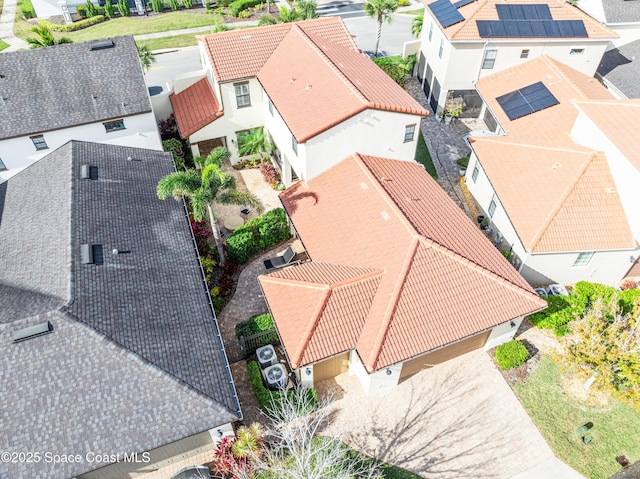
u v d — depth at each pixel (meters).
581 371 21.77
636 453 21.53
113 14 60.31
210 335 20.86
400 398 23.19
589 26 38.06
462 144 39.12
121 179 26.80
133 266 22.05
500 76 38.44
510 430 22.14
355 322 21.98
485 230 31.61
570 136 31.50
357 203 26.56
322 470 18.12
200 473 19.48
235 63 32.50
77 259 20.84
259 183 34.44
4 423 17.02
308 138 26.17
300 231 27.12
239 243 28.03
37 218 24.31
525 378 24.03
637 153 26.12
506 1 38.72
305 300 22.44
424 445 21.56
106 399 17.80
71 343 18.19
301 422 21.88
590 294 26.58
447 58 38.22
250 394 23.11
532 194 28.08
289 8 61.19
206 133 34.16
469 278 22.91
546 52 38.53
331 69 29.64
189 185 24.14
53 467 16.77
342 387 23.61
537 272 27.58
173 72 47.66
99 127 31.84
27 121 30.22
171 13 61.44
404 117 28.11
